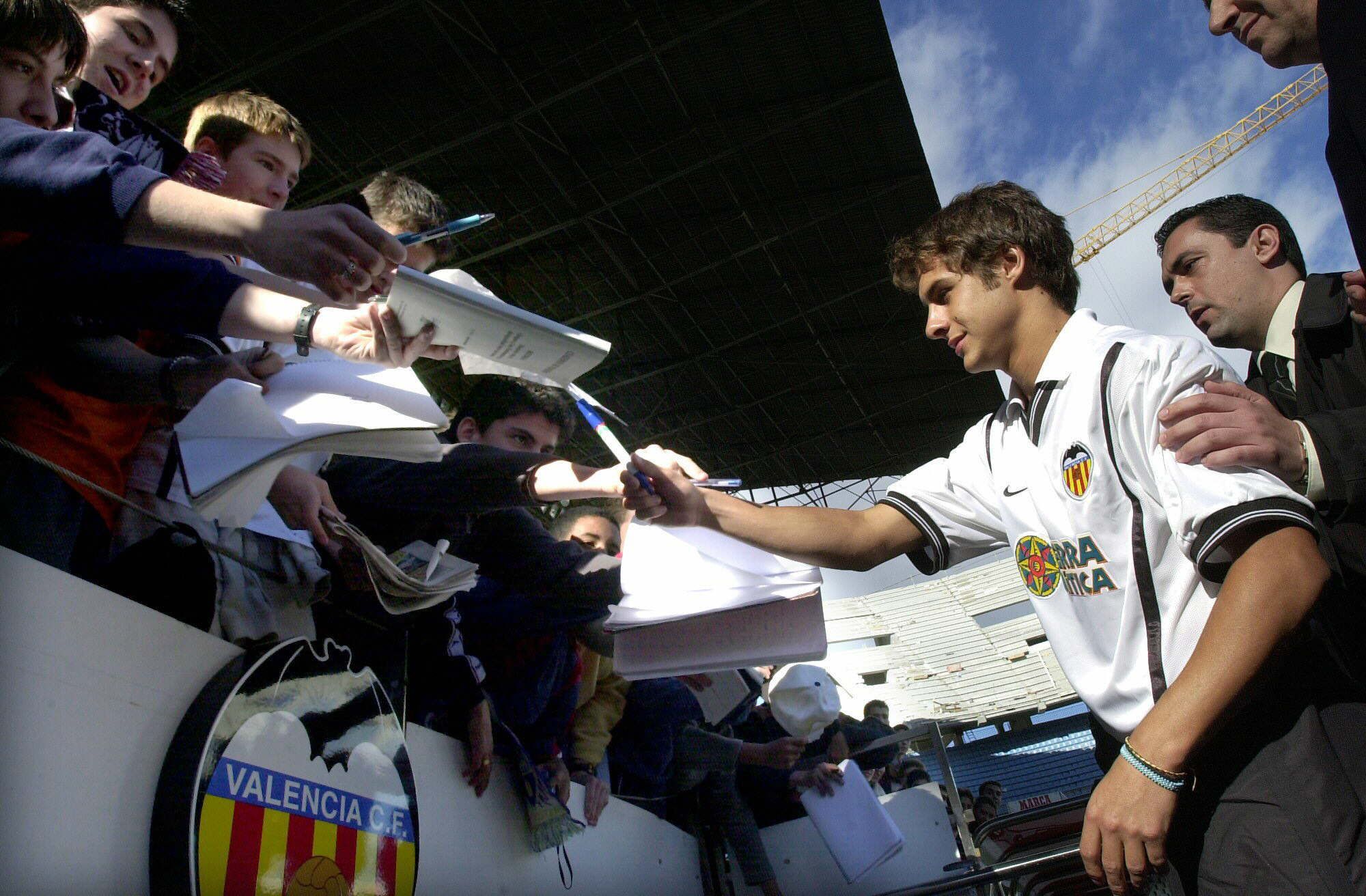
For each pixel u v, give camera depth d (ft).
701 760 10.31
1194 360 4.36
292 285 4.64
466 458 5.59
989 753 67.82
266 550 4.81
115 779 3.45
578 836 7.63
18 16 3.81
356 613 5.41
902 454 57.47
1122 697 4.35
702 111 36.68
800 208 41.01
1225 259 7.45
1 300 3.84
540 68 34.47
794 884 10.87
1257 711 3.86
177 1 6.05
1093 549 4.41
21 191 3.43
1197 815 3.92
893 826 10.55
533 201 39.83
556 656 7.29
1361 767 3.72
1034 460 4.79
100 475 4.20
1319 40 3.11
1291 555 3.73
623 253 43.32
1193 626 4.16
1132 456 4.30
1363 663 4.04
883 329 47.88
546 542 6.80
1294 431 4.25
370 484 5.60
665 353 49.34
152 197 3.44
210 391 3.84
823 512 5.71
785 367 50.72
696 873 10.45
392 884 4.79
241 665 4.04
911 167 39.11
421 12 31.60
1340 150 3.04
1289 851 3.64
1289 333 7.11
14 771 3.04
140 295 3.92
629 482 5.39
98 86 5.59
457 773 5.93
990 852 9.33
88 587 3.45
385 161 36.86
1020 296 5.17
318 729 4.45
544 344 3.88
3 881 2.96
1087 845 3.84
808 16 32.91
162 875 3.51
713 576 5.73
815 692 10.66
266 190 5.96
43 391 4.05
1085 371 4.57
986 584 77.56
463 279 5.66
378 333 3.93
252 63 31.83
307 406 4.08
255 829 3.91
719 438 55.62
